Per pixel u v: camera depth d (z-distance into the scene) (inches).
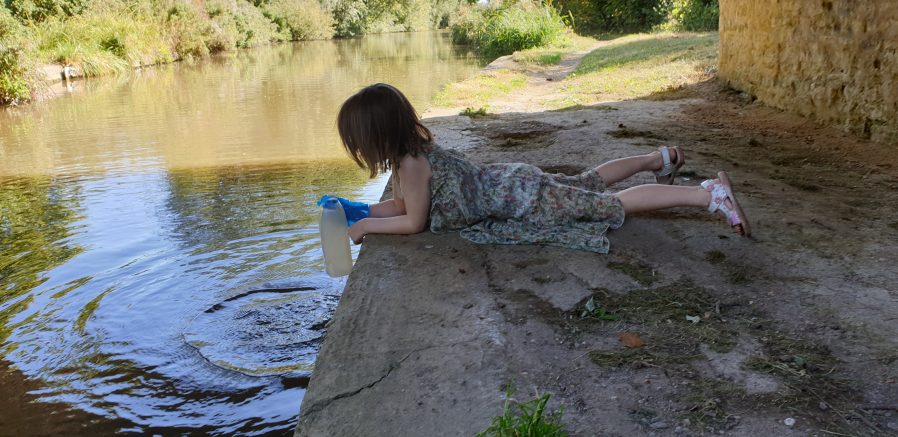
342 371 87.4
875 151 208.8
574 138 234.8
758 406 76.6
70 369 138.8
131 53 935.7
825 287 106.9
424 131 127.6
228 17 1358.3
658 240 127.5
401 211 138.3
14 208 262.8
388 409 79.0
